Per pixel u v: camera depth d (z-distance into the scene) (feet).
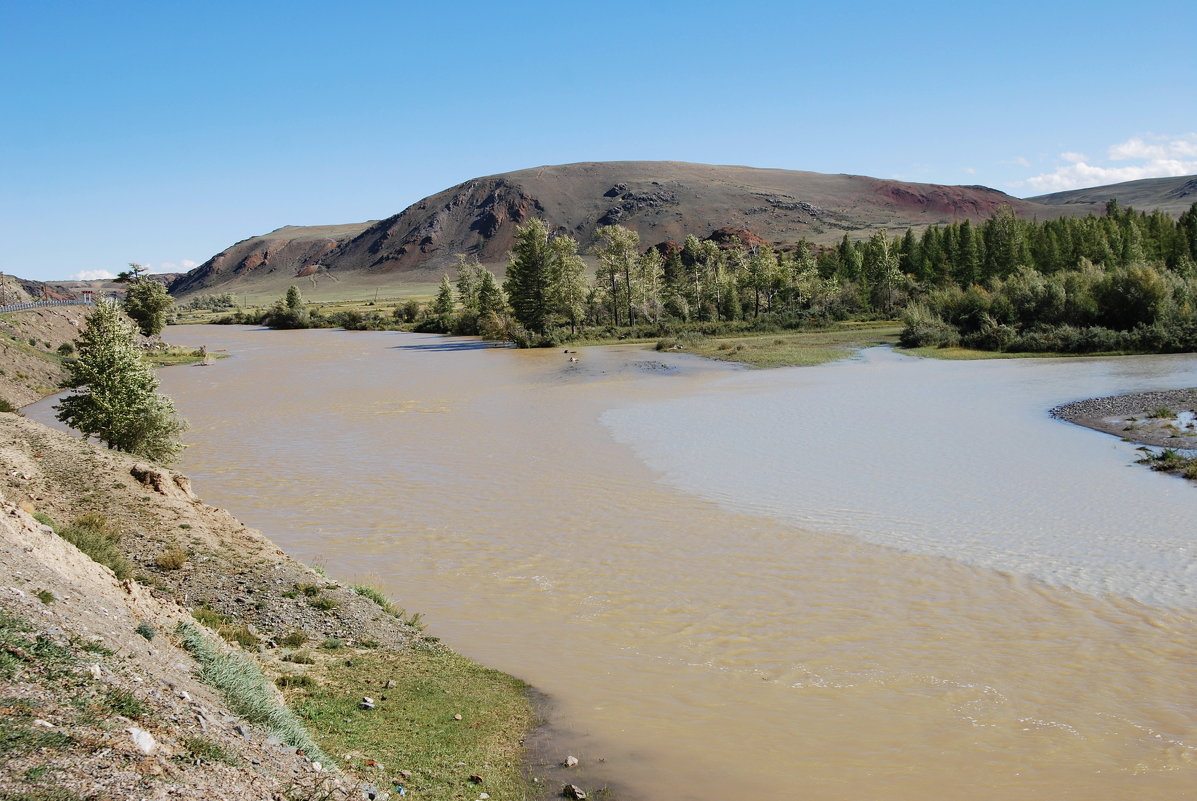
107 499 60.85
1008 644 49.26
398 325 476.54
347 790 28.07
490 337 356.38
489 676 45.62
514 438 119.96
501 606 57.26
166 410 94.53
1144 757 36.88
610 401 154.30
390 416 146.00
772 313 391.86
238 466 106.11
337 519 80.07
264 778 25.81
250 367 250.16
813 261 449.48
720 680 45.50
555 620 54.60
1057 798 33.76
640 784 34.71
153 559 54.24
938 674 45.68
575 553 68.33
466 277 543.39
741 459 99.81
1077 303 253.65
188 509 63.82
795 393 154.51
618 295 387.55
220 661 35.37
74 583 36.24
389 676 43.45
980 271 371.35
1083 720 40.34
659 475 93.61
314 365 252.21
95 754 22.02
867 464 95.25
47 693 24.57
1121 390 147.43
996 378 171.22
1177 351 215.10
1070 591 56.90
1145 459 92.94
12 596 30.42
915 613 54.29
